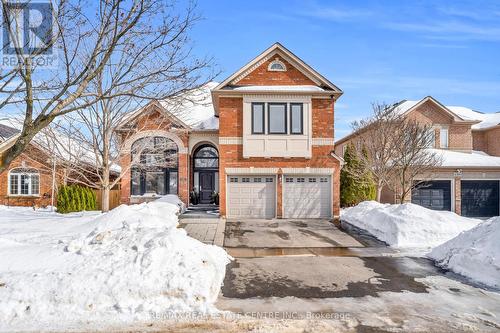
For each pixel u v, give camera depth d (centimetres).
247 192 1756
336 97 1797
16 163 2353
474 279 823
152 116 1878
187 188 2072
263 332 534
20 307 579
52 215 1661
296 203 1755
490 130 2881
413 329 550
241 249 1160
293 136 1744
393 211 1406
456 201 2300
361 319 588
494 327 560
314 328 551
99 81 1147
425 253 1098
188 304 623
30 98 727
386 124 1973
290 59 1806
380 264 964
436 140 2647
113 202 2117
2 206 2247
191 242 809
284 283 789
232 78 1764
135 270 665
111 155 1562
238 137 1747
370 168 2005
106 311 590
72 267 684
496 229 895
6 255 735
